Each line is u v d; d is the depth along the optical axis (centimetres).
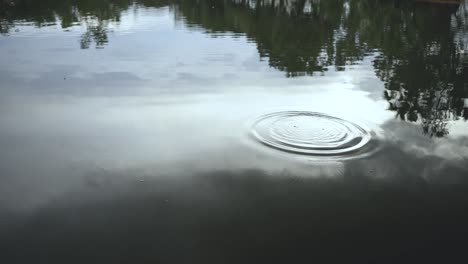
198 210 731
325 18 3353
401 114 1205
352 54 2062
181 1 4344
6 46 2098
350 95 1384
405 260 603
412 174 854
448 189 797
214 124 1115
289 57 1975
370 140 1020
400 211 728
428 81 1566
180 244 644
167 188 802
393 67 1788
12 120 1129
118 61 1828
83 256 614
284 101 1310
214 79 1564
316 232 673
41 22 2897
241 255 619
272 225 691
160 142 1004
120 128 1086
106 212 722
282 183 822
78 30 2592
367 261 604
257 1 4453
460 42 2331
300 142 1004
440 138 1038
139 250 629
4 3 3788
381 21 3169
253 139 1019
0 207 730
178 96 1350
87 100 1302
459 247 630
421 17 3306
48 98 1319
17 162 897
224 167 883
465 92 1414
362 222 699
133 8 3781
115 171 864
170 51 2056
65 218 704
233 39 2419
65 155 933
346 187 807
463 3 3988
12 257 608
